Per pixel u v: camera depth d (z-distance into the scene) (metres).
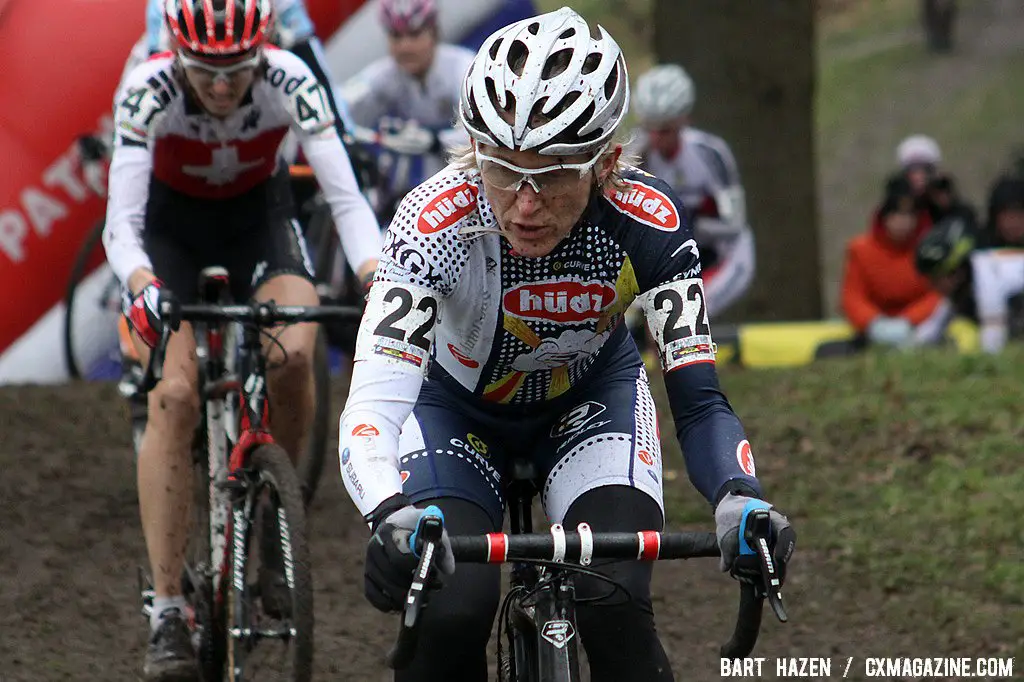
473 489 7.18
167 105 9.88
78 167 23.33
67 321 22.12
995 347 20.91
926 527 13.16
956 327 21.25
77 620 11.45
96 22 23.55
